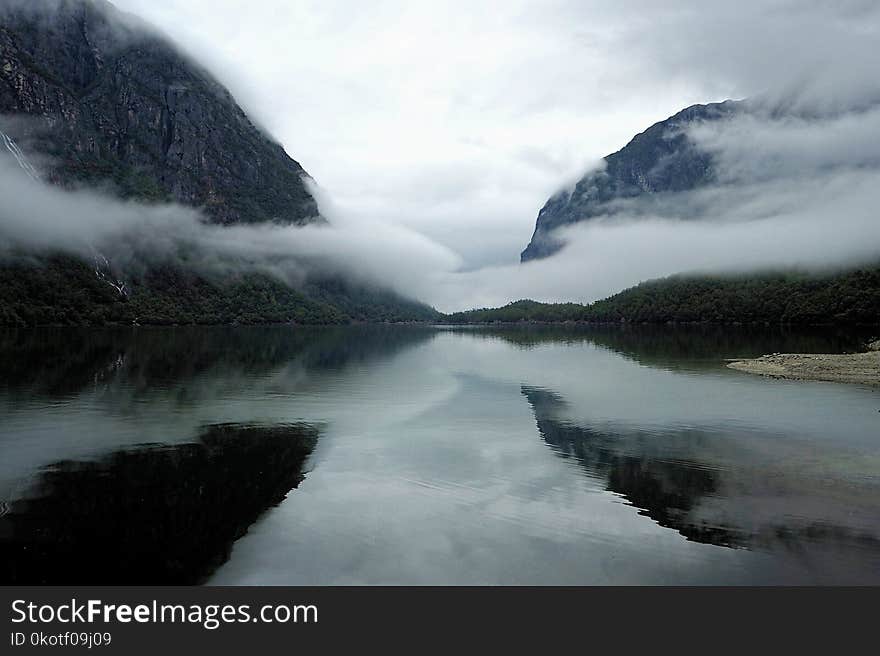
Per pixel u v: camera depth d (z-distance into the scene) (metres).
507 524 19.14
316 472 24.95
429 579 15.68
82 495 21.75
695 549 17.20
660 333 165.75
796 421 35.03
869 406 39.72
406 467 25.72
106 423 34.50
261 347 102.56
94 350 85.44
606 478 24.00
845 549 17.19
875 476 24.08
